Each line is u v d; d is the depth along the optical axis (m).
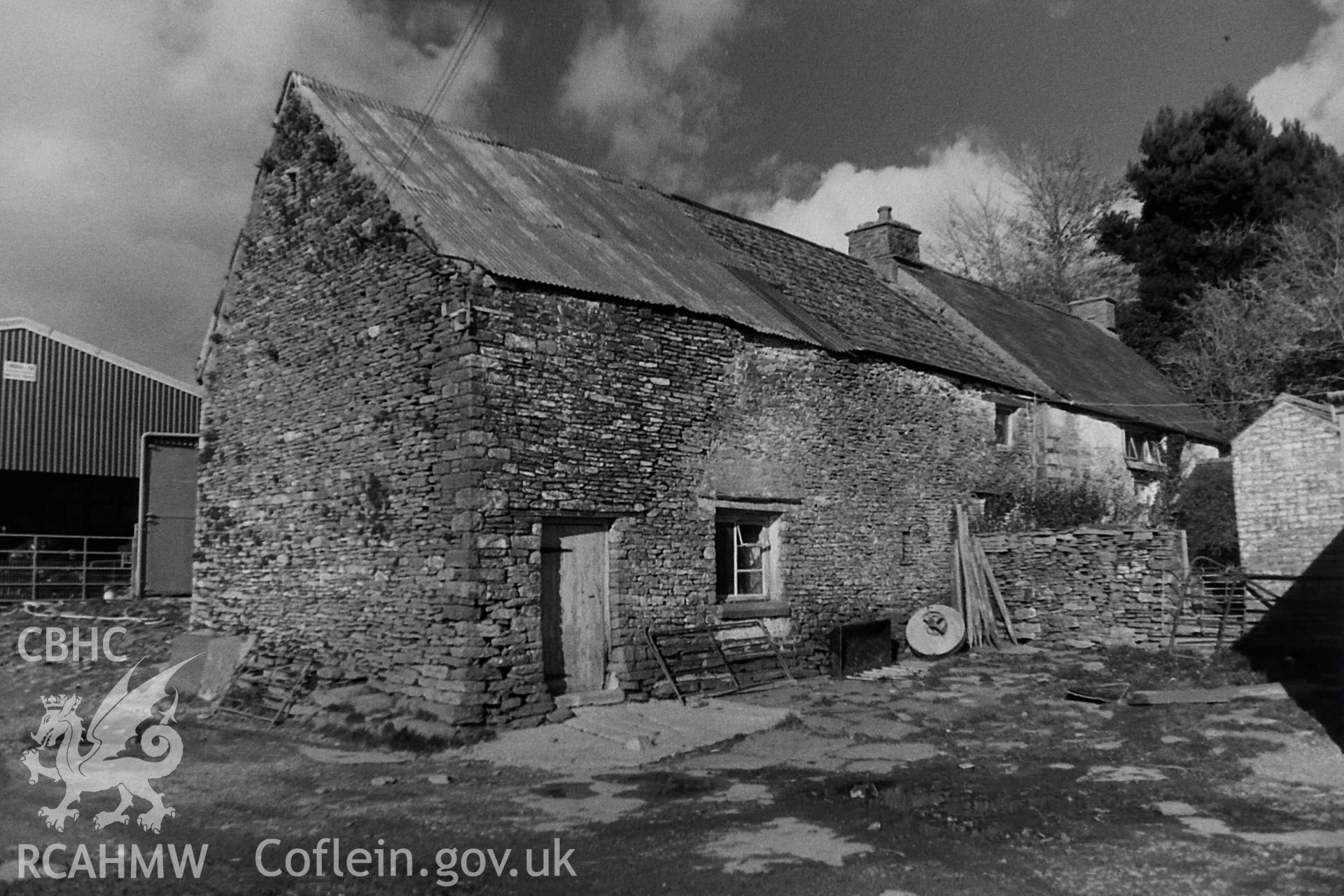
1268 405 30.41
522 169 17.08
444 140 16.34
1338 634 14.82
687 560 13.56
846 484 16.45
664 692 12.82
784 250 21.23
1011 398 20.75
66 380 28.67
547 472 12.00
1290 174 38.34
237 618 15.02
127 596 21.41
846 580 16.22
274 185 15.63
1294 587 15.46
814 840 7.14
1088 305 33.31
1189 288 37.28
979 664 15.88
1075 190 41.78
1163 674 13.84
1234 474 20.55
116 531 29.36
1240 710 11.31
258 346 15.53
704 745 10.75
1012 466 20.47
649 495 13.17
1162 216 39.22
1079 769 9.33
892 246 24.98
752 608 14.48
